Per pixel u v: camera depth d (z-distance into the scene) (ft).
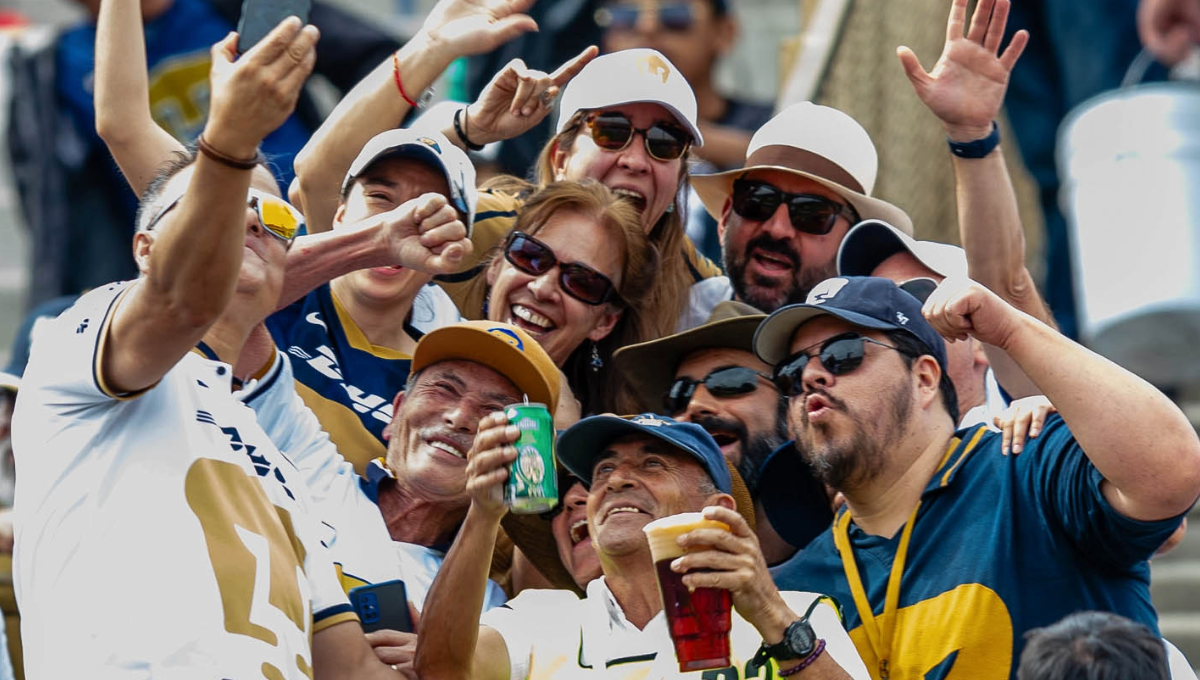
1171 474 50.14
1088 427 50.80
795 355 55.93
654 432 52.19
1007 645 51.90
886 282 56.34
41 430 44.88
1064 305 105.09
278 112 40.91
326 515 54.75
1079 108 105.29
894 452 54.85
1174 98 92.53
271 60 40.70
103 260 97.71
